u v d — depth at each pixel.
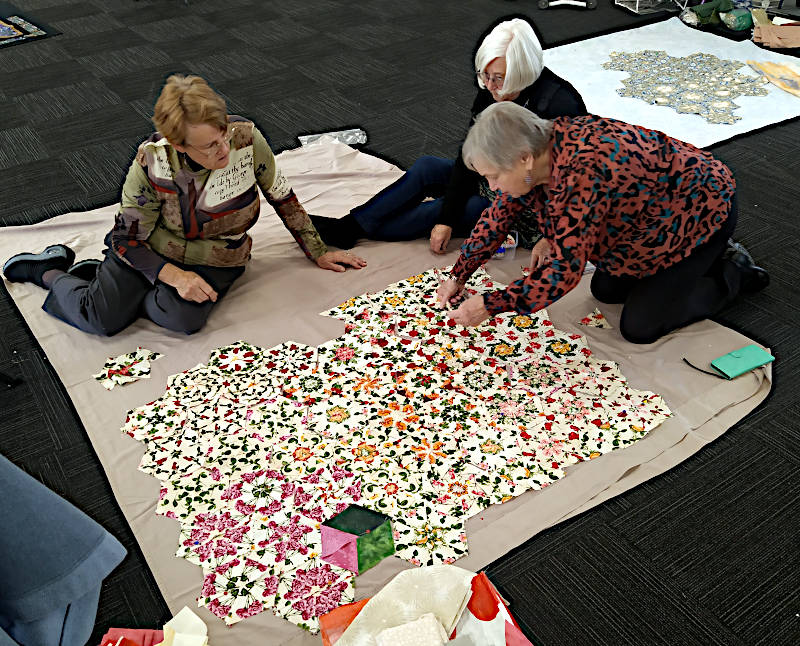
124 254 2.36
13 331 2.54
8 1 5.82
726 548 1.81
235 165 2.31
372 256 2.83
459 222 2.81
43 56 4.86
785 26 4.74
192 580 1.74
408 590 1.62
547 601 1.70
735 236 2.92
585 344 2.38
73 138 3.86
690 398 2.20
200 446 2.07
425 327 2.46
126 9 5.64
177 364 2.35
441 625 1.57
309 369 2.31
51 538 1.05
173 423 2.14
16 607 1.05
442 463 2.00
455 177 2.67
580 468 1.99
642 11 5.23
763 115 3.84
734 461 2.02
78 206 3.27
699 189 2.09
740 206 3.11
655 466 2.00
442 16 5.35
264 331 2.47
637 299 2.32
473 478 1.96
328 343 2.41
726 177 2.16
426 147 3.66
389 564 1.76
